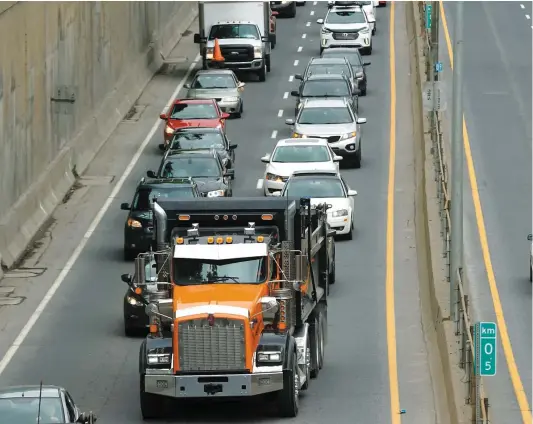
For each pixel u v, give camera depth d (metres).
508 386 60.03
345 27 154.12
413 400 57.28
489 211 93.25
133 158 111.69
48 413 43.84
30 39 93.38
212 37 145.12
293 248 57.41
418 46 139.75
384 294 75.88
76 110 108.50
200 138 104.75
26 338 68.44
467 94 130.38
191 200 57.47
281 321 54.75
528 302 73.38
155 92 137.38
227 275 55.12
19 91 89.75
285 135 119.19
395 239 88.00
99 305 74.31
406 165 108.19
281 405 54.09
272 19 160.25
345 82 124.88
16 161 88.12
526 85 133.75
